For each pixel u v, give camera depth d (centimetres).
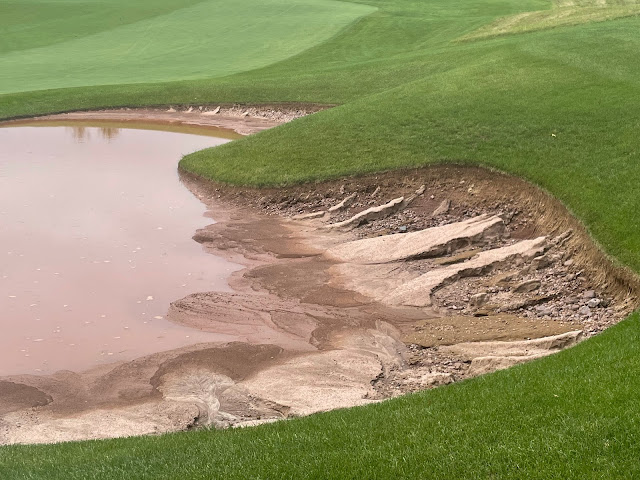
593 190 2673
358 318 2320
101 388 1919
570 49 4462
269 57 6944
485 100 3844
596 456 1131
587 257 2403
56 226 3156
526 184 2966
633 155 2858
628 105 3359
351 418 1447
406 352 2103
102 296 2475
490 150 3291
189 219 3319
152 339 2191
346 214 3250
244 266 2781
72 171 4078
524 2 8456
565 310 2248
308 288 2558
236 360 2064
